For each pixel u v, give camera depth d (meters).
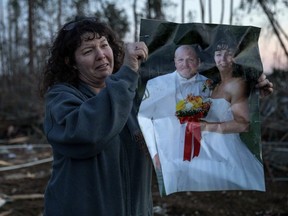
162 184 1.62
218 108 1.72
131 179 1.83
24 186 6.13
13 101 12.25
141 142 1.84
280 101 7.62
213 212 5.07
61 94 1.75
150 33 1.70
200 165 1.69
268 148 6.88
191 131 1.70
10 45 18.14
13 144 9.98
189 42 1.72
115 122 1.62
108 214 1.73
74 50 1.81
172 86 1.71
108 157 1.75
